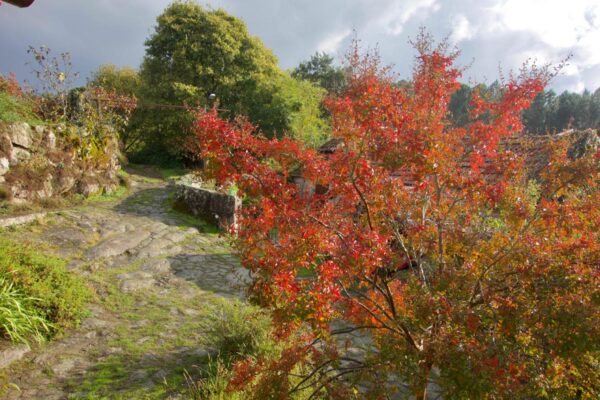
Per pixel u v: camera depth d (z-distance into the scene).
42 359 4.86
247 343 5.01
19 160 10.63
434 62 3.39
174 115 20.86
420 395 2.83
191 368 4.86
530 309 2.37
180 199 13.20
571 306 2.19
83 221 10.26
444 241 3.33
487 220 3.44
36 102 13.40
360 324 3.11
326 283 2.53
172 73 22.31
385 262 2.97
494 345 2.29
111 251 8.80
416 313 2.50
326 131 20.92
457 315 2.38
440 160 3.04
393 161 2.67
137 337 5.64
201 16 22.69
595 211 2.86
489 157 3.39
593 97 36.50
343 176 2.86
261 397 2.71
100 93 15.71
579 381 2.79
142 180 17.27
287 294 2.60
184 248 10.16
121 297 6.96
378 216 3.27
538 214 2.92
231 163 2.84
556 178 3.10
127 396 4.23
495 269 2.83
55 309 5.74
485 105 3.58
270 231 2.99
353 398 2.71
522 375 2.41
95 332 5.67
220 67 22.41
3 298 5.11
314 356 2.91
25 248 6.70
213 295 7.54
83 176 12.85
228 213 12.50
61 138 12.41
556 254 2.64
